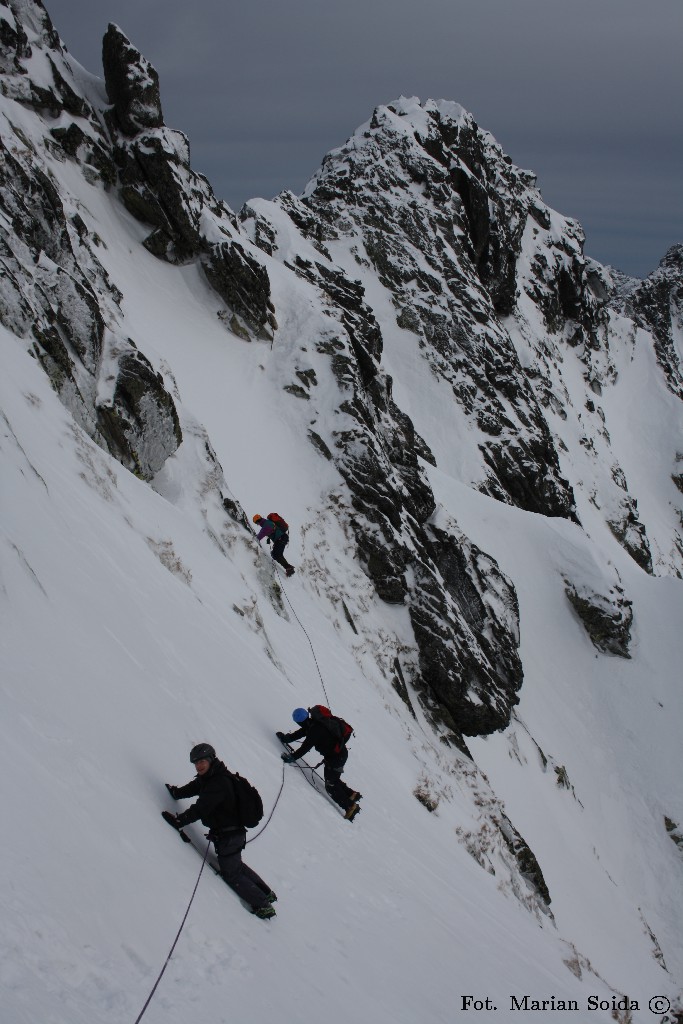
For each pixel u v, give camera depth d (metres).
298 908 7.20
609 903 22.81
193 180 29.66
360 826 10.62
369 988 6.75
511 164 77.12
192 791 6.75
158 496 16.20
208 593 13.66
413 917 8.99
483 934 10.82
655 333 110.44
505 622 29.00
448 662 23.67
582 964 14.89
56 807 5.30
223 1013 4.94
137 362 17.22
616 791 27.75
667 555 66.62
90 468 12.73
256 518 19.55
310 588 21.31
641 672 31.33
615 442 74.19
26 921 4.32
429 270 52.00
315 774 10.78
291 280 31.88
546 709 29.55
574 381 71.50
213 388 25.12
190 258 28.52
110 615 8.57
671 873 25.44
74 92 28.47
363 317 38.81
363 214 53.06
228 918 6.08
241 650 12.44
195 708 8.74
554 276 74.75
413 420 45.34
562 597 32.91
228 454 23.11
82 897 4.86
